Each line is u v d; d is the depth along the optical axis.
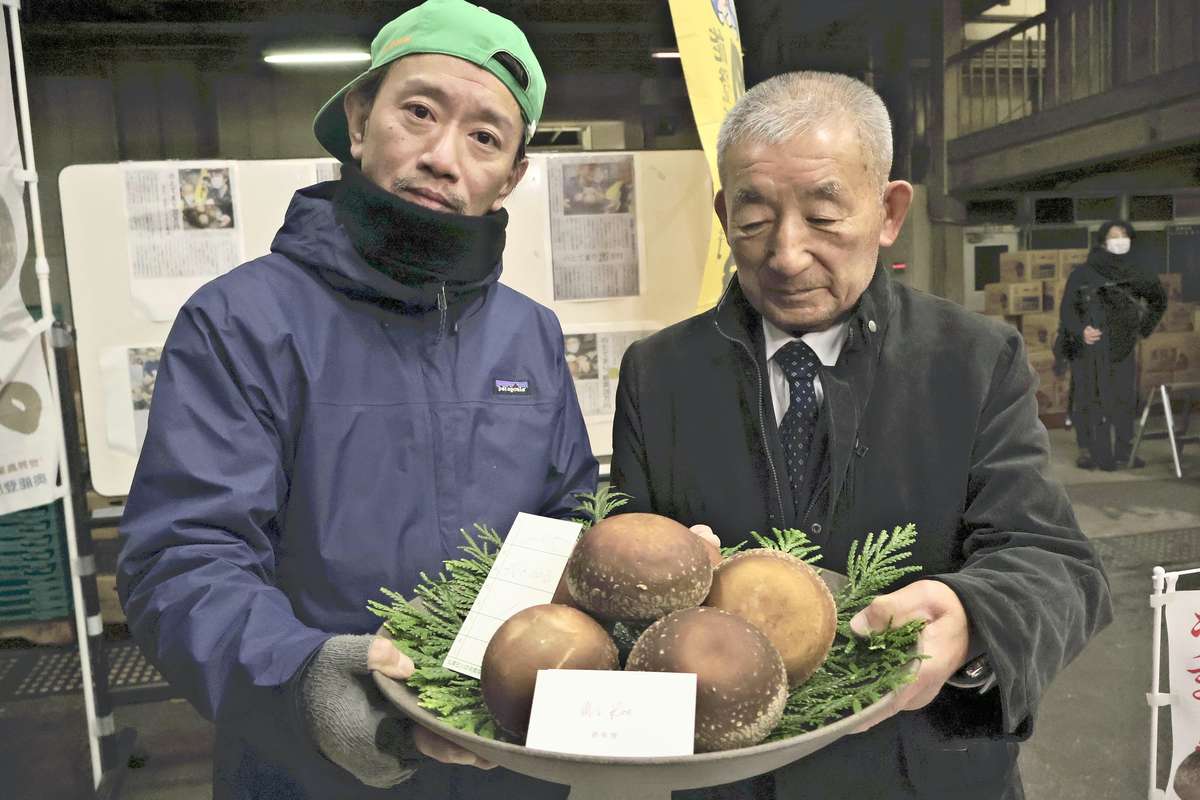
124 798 1.97
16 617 2.12
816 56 2.59
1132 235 3.14
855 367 0.87
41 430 1.78
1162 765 1.86
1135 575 2.55
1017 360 0.87
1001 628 0.69
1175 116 2.38
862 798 0.82
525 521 0.75
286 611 0.69
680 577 0.61
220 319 0.81
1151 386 3.36
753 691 0.53
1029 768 1.87
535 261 1.90
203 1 2.90
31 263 2.81
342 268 0.85
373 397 0.86
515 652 0.57
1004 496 0.82
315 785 0.80
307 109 3.33
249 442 0.79
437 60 0.83
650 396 0.97
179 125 3.25
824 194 0.77
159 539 0.73
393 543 0.86
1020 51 2.84
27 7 2.83
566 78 3.02
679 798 0.81
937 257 3.16
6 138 1.64
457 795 0.86
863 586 0.76
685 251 1.95
